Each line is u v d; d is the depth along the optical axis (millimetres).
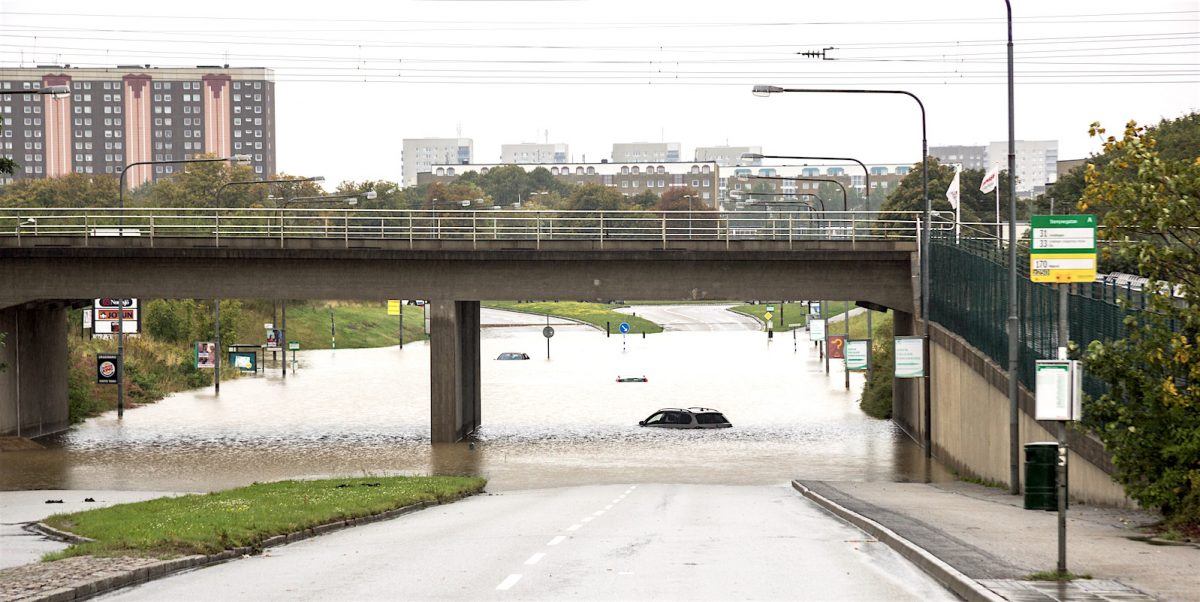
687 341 180000
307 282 68000
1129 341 29109
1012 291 40531
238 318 135000
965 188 146250
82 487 49531
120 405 84875
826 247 67625
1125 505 31562
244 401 97625
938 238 64375
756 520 31969
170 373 110500
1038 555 21703
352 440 70062
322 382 116938
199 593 19266
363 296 68188
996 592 17750
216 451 64500
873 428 77000
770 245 67750
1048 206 116375
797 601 17953
